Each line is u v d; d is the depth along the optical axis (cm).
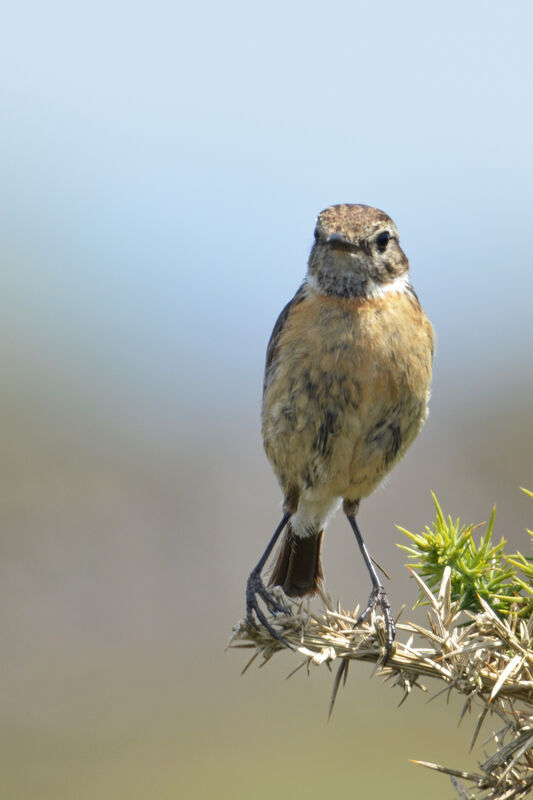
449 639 452
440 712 1458
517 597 473
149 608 1619
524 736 423
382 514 1598
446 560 499
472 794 417
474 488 1638
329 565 1545
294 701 1526
